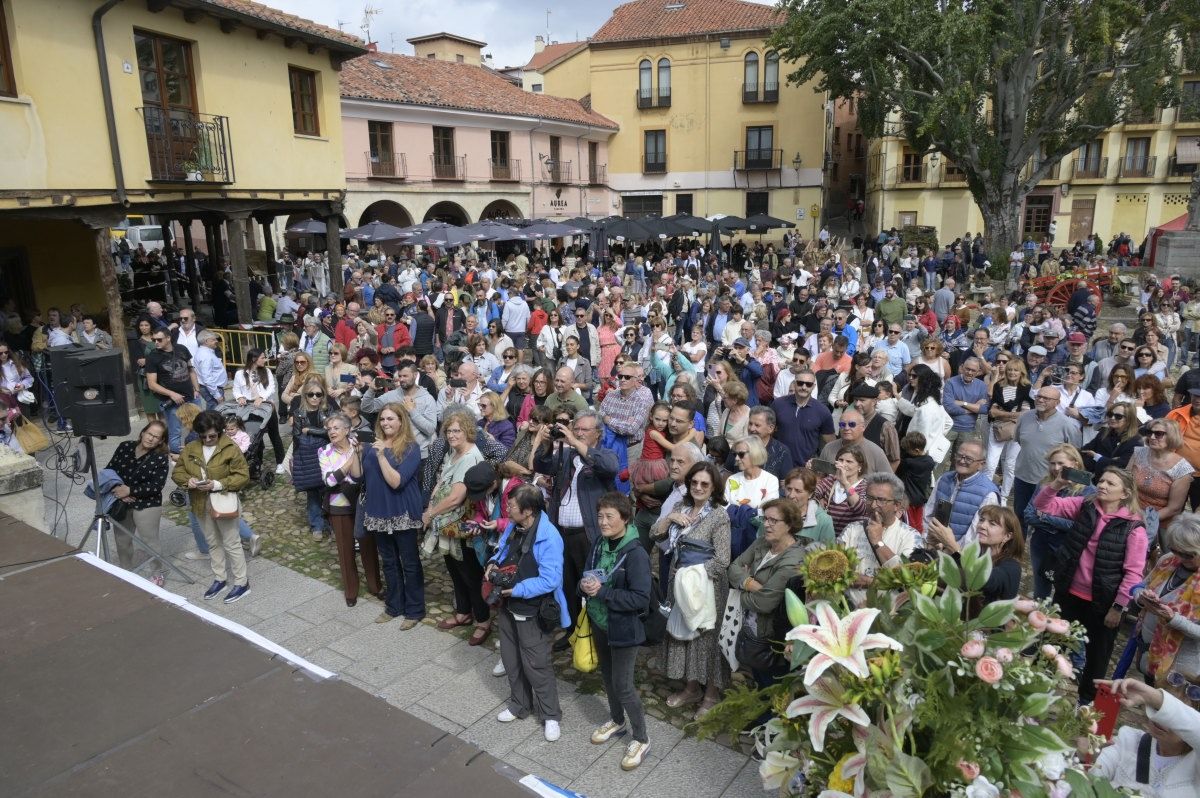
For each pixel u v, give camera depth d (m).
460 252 27.95
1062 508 5.30
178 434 10.03
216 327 15.75
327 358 10.89
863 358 8.12
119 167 12.28
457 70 34.38
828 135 39.16
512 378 8.59
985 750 2.35
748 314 15.60
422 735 1.93
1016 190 27.83
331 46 16.59
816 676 2.34
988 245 28.55
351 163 26.88
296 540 7.96
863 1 24.25
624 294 21.48
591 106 41.62
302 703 2.05
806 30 26.31
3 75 10.86
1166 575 4.46
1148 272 24.30
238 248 15.20
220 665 2.24
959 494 5.61
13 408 8.82
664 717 5.10
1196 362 14.96
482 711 5.18
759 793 4.38
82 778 1.77
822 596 2.88
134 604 2.63
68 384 6.25
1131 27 24.77
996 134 28.23
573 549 5.68
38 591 2.74
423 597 6.32
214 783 1.75
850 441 5.90
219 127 14.25
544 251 34.78
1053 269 23.41
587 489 5.71
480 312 15.91
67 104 11.55
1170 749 2.94
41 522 5.94
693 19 40.28
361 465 6.30
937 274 29.97
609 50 40.72
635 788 4.44
